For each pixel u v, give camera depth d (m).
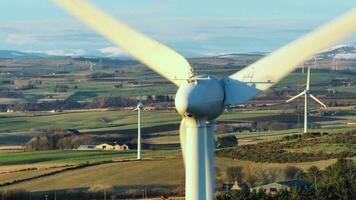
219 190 125.69
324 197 108.75
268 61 40.91
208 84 39.12
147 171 138.88
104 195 125.00
